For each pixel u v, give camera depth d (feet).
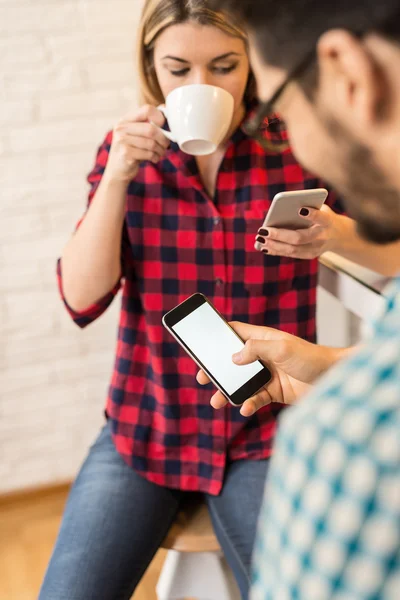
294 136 1.67
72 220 5.72
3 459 6.27
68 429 6.32
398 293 1.48
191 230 3.85
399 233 1.71
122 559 3.47
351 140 1.51
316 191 3.24
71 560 3.43
